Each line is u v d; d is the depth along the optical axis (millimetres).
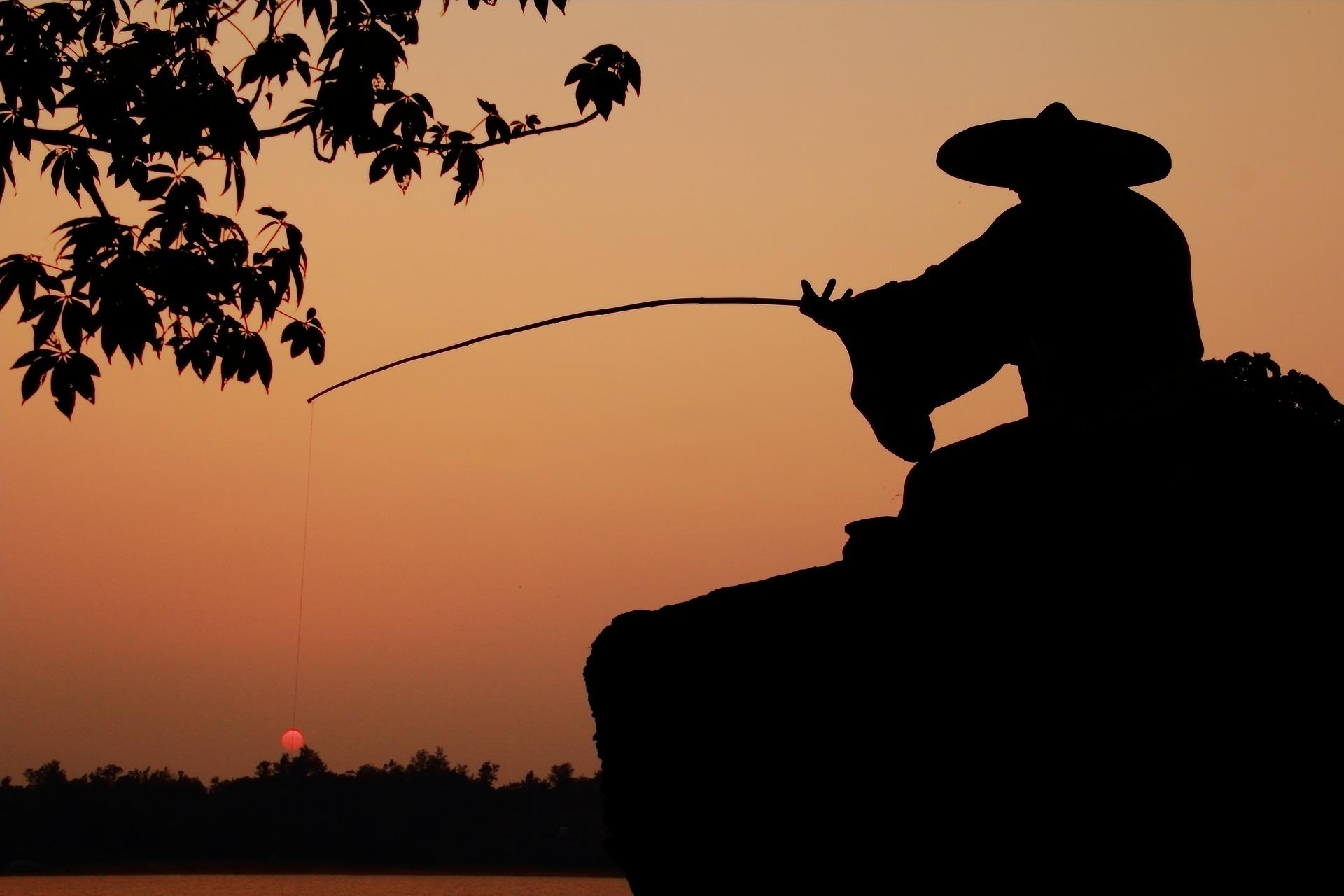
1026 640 3801
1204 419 3865
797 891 4098
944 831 3812
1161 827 3504
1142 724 3590
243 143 6844
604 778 4828
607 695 4840
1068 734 3674
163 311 7219
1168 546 3717
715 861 4348
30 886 124188
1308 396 3941
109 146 6965
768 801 4223
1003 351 4547
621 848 4723
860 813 3998
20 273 6734
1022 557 3889
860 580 4238
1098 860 3559
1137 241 4250
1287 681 3502
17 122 6938
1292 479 3730
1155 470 3830
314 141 7547
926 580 4043
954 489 4105
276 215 7680
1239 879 3412
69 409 6766
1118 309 4176
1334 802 3381
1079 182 4441
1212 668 3566
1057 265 4273
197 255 6977
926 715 3922
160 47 7152
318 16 7309
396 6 7410
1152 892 3486
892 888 3895
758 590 4520
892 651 4047
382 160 7906
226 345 7695
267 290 7555
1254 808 3438
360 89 7297
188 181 7223
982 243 4547
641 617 4816
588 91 7996
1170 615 3646
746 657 4387
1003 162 4562
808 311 4930
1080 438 3980
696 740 4461
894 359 4621
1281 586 3596
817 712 4164
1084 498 3877
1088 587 3766
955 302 4523
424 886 152125
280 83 7469
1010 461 4039
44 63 6875
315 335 8336
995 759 3766
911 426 4699
